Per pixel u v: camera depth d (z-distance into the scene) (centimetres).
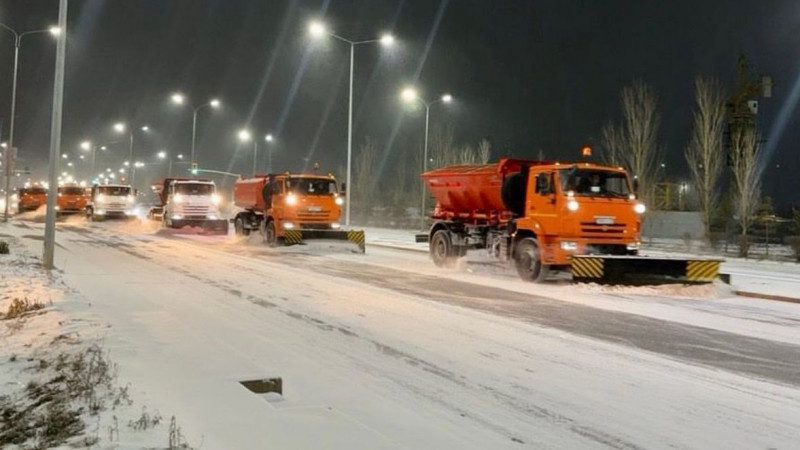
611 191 1941
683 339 1184
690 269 1842
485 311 1412
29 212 6269
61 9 1873
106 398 721
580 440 695
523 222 1981
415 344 1093
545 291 1744
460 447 666
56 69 1864
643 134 4147
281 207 2925
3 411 752
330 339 1114
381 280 1886
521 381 901
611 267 1784
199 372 841
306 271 2062
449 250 2308
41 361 917
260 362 955
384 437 653
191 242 3241
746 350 1106
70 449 584
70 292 1464
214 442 608
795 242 3300
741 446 687
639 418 765
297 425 673
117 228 4375
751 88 4403
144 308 1330
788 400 840
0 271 1748
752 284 2061
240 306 1403
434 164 6106
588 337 1180
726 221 4019
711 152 4009
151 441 593
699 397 846
